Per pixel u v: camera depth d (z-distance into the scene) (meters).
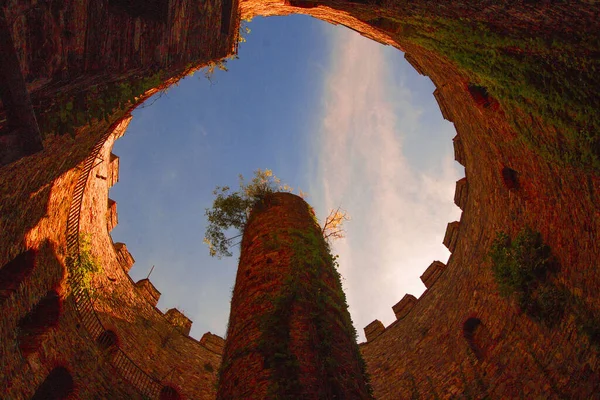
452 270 17.12
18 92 5.45
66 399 11.25
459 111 14.30
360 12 10.87
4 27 5.16
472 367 13.27
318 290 10.79
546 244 11.27
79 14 7.05
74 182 13.66
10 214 9.99
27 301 10.98
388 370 17.44
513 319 12.20
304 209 15.36
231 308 11.56
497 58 9.27
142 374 15.18
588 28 6.77
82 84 7.64
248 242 13.98
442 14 8.51
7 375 9.20
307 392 8.06
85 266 14.49
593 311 9.34
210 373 18.81
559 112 8.97
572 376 9.52
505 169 12.97
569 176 9.93
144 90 9.62
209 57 10.80
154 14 8.59
